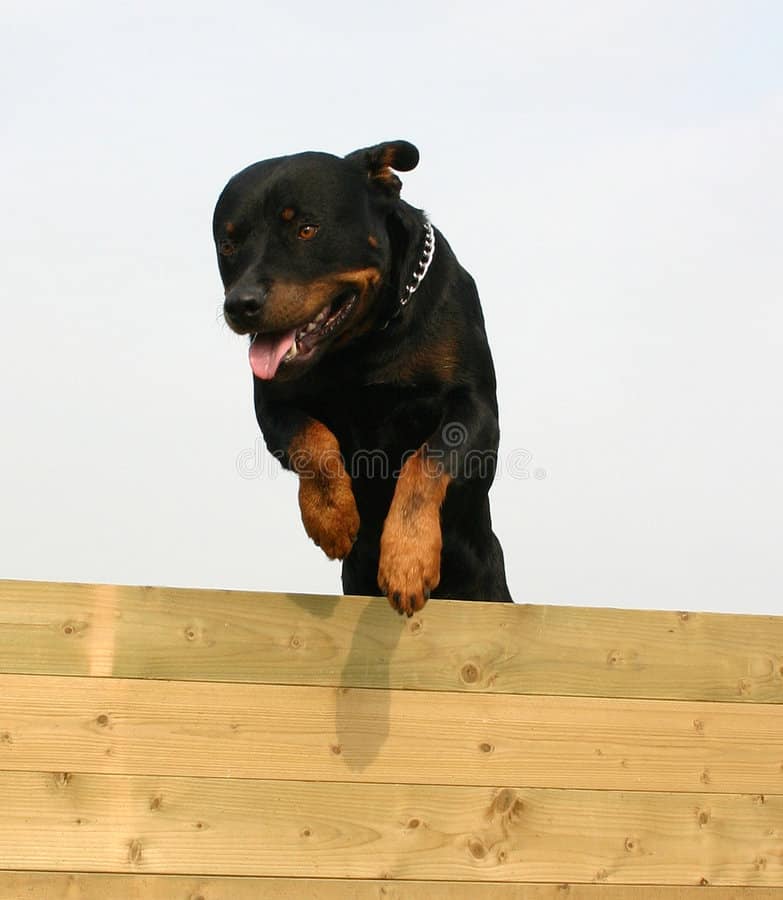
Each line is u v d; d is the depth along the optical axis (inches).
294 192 177.9
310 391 181.8
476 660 159.9
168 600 156.4
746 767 161.8
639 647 162.1
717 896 159.8
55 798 152.9
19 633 154.1
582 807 159.2
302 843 155.3
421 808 157.3
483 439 178.1
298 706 157.1
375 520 185.8
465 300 184.2
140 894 152.9
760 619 164.1
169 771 154.6
